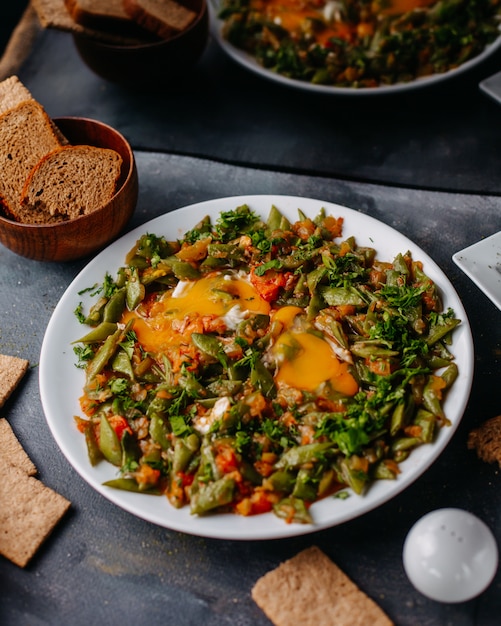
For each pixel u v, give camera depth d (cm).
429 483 53
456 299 56
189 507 49
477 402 56
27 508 52
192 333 56
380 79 72
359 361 54
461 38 72
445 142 72
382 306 56
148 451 52
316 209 63
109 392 54
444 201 68
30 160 62
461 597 46
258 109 76
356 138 73
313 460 49
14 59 83
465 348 54
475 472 53
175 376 54
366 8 75
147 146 74
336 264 58
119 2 71
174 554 51
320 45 74
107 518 53
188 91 78
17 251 61
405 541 50
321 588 48
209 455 50
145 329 58
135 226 68
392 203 68
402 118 74
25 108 63
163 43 70
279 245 60
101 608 50
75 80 81
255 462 50
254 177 71
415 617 48
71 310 59
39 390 58
